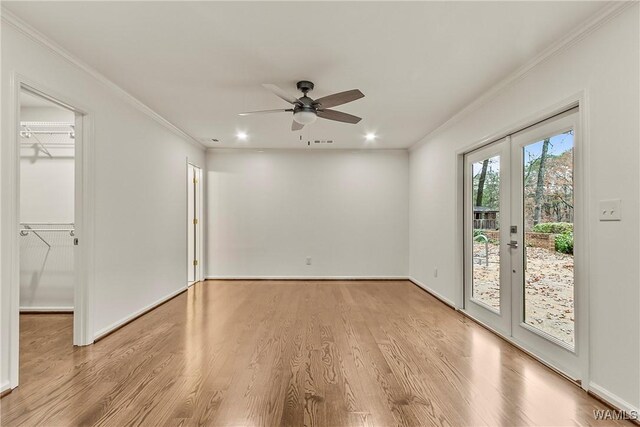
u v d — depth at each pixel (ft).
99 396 6.75
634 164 6.00
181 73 9.56
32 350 9.08
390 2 6.37
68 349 9.16
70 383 7.26
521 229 9.62
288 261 19.72
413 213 18.95
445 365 8.22
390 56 8.48
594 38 6.81
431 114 13.14
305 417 6.09
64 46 8.08
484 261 11.70
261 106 12.32
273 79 9.88
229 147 19.47
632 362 6.01
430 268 16.22
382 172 19.65
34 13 6.75
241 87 10.53
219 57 8.59
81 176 9.40
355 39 7.70
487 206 11.52
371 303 14.30
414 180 18.75
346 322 11.66
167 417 6.07
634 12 5.98
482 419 6.06
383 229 19.65
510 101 9.71
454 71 9.31
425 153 16.96
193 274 19.06
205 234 19.61
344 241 19.70
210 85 10.39
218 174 19.70
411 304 14.16
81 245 9.43
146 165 12.80
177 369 7.95
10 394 6.81
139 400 6.61
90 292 9.52
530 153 9.27
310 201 19.71
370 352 9.00
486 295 11.57
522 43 7.81
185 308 13.46
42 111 12.81
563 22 6.96
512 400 6.66
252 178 19.69
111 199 10.55
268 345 9.48
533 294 9.17
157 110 12.82
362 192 19.67
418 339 10.00
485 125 11.11
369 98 11.42
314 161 19.72
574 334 7.56
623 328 6.18
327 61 8.77
